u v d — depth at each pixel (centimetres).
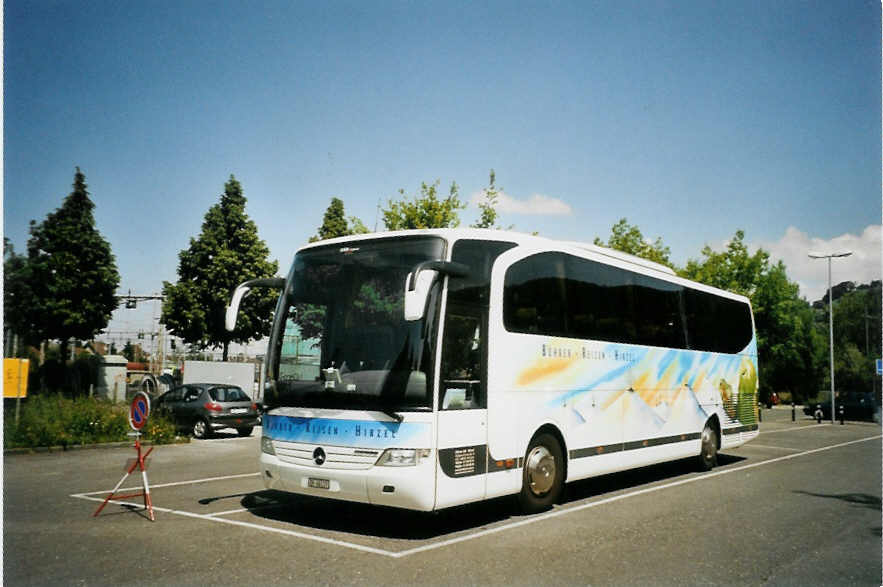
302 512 893
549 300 949
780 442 2248
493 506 965
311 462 777
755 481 1247
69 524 811
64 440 1695
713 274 3712
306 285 850
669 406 1261
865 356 7562
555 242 989
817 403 3903
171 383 3506
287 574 604
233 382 3012
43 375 3500
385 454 732
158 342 4884
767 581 609
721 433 1457
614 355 1092
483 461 800
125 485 1130
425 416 732
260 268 4075
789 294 4947
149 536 748
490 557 671
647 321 1212
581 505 973
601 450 1034
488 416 812
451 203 2633
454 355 776
